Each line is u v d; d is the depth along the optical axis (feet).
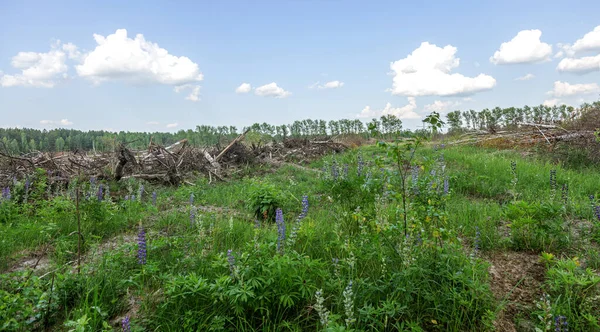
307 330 10.37
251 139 66.54
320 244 15.64
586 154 35.24
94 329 10.20
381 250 13.02
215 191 32.22
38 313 11.12
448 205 20.58
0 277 13.20
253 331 9.99
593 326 9.73
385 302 10.53
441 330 10.11
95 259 15.75
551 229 14.96
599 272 12.50
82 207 21.52
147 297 11.92
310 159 56.18
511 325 10.39
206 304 11.07
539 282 12.41
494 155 43.06
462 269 11.34
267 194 22.97
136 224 21.76
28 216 23.56
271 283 10.87
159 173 38.17
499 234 16.52
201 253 14.66
